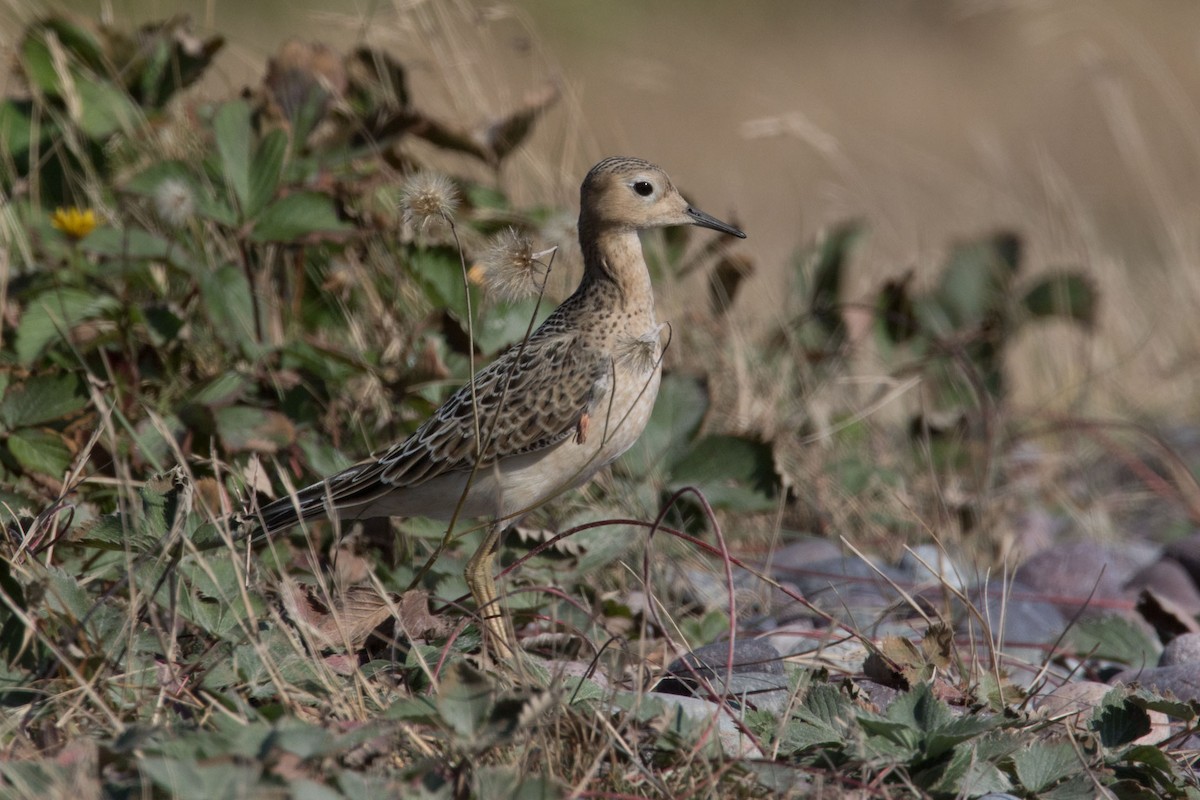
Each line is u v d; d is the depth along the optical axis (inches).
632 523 331.9
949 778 269.0
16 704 274.1
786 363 502.3
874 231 721.6
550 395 357.4
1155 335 668.7
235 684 281.7
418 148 531.8
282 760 236.8
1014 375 628.4
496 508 360.2
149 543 310.5
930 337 555.5
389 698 284.4
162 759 230.1
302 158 442.6
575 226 407.2
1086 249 689.6
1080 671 374.9
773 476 422.9
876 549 457.7
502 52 750.5
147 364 411.5
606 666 322.0
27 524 331.3
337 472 385.7
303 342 401.7
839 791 259.0
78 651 276.7
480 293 444.1
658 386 366.3
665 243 505.7
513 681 284.4
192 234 449.1
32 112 454.9
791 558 434.6
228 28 879.7
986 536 461.4
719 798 257.4
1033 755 277.9
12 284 414.0
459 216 461.4
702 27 1197.1
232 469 370.6
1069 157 1055.0
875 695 317.4
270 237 411.8
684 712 278.2
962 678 326.6
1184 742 310.8
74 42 459.2
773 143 1009.5
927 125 1092.5
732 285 492.7
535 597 364.2
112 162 458.6
